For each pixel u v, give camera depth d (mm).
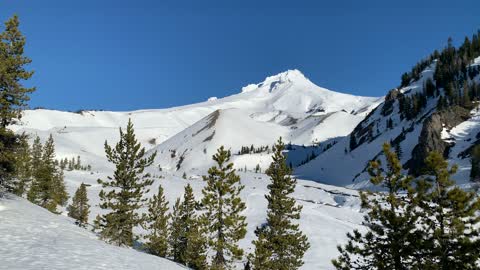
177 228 47500
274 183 40656
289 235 39656
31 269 14781
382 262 19625
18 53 31578
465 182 87625
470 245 17562
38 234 23422
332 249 61750
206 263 38531
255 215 87875
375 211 20422
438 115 168375
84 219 66188
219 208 35375
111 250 24281
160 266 22703
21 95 31375
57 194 77125
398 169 20281
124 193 37844
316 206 105062
